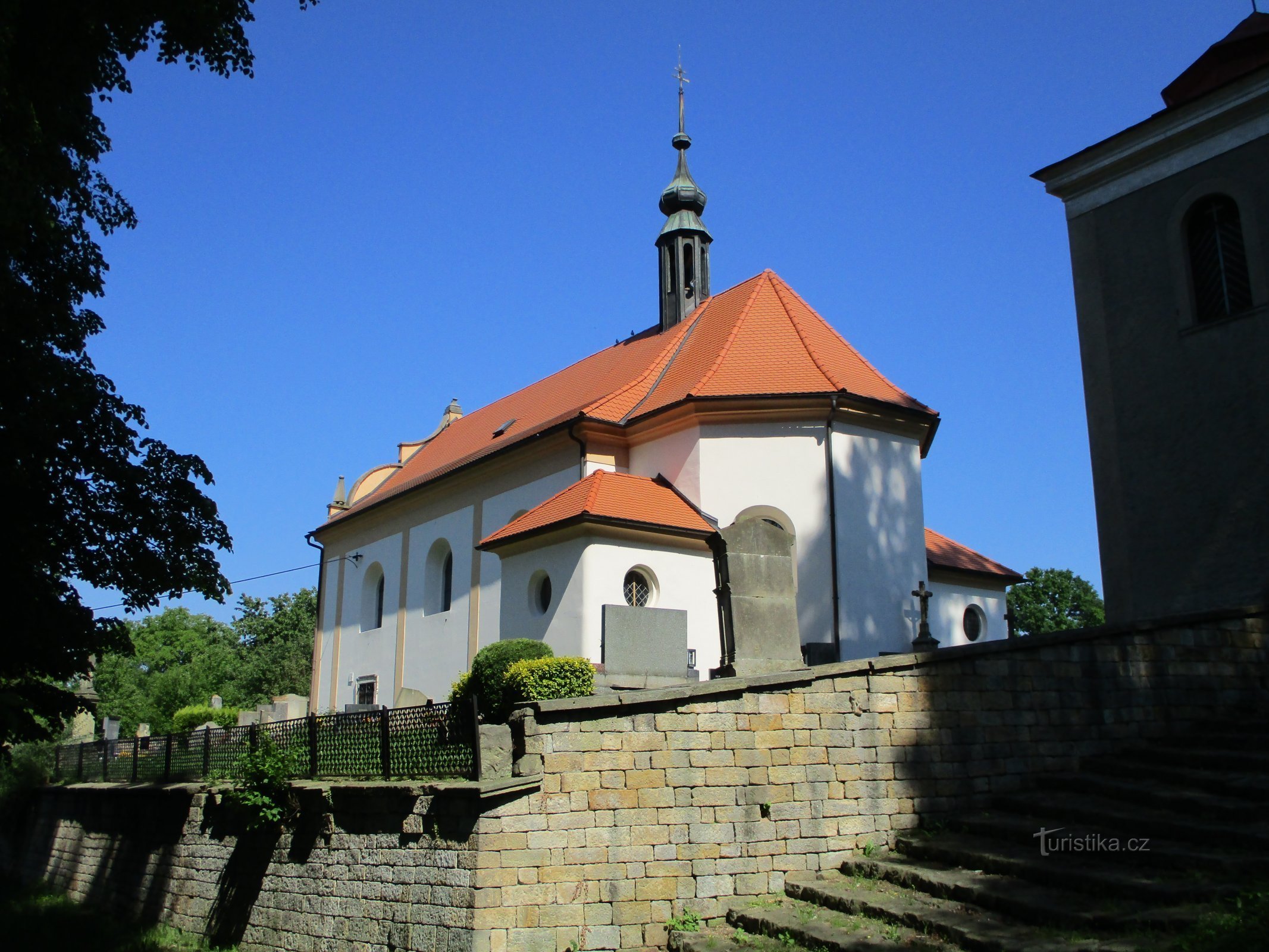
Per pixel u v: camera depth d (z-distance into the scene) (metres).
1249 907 7.74
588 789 10.97
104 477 17.20
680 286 32.22
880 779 12.03
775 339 25.70
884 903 9.91
